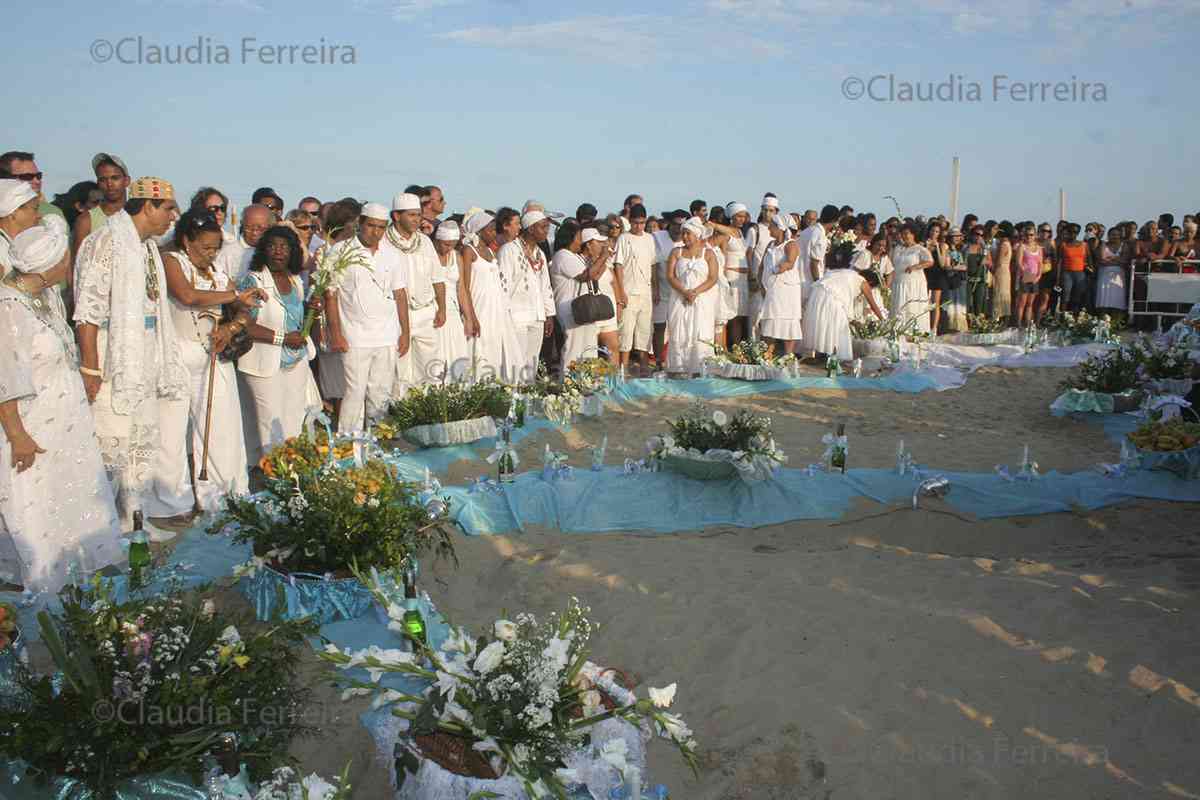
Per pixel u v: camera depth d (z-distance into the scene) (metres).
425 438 8.83
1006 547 7.34
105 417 6.37
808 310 14.88
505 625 3.96
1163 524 7.58
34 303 5.59
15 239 5.45
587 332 12.23
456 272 10.66
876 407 12.16
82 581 5.32
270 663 4.06
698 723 4.69
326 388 9.15
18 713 3.57
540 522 7.41
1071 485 8.24
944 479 8.07
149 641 3.83
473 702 3.71
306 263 9.82
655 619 5.65
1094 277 20.17
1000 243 19.00
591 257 12.04
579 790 3.63
